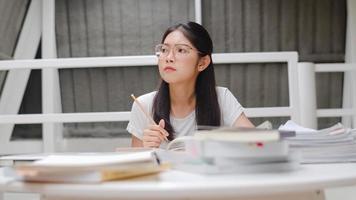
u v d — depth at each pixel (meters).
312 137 0.85
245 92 2.08
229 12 2.07
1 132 1.97
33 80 2.08
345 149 0.86
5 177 0.65
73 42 2.06
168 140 1.28
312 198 0.68
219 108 1.45
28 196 1.56
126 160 0.61
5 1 1.83
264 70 2.07
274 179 0.58
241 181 0.56
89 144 2.06
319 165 0.81
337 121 2.11
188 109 1.47
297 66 1.72
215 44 2.07
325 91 2.13
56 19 2.06
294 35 2.09
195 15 2.04
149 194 0.53
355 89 2.01
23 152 1.98
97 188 0.54
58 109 2.04
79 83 2.07
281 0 2.08
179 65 1.29
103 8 2.06
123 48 2.07
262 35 2.08
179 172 0.67
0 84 1.94
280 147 0.66
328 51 2.10
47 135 1.90
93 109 2.10
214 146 0.64
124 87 2.08
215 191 0.52
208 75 1.43
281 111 1.70
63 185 0.57
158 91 1.46
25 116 1.66
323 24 2.09
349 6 2.05
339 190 1.38
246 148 0.64
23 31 2.03
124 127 2.09
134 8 2.07
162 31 2.07
